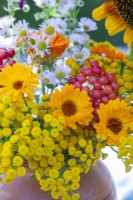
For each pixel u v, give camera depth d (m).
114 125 0.65
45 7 0.88
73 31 0.86
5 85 0.63
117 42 2.08
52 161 0.61
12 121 0.62
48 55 0.70
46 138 0.60
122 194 0.96
